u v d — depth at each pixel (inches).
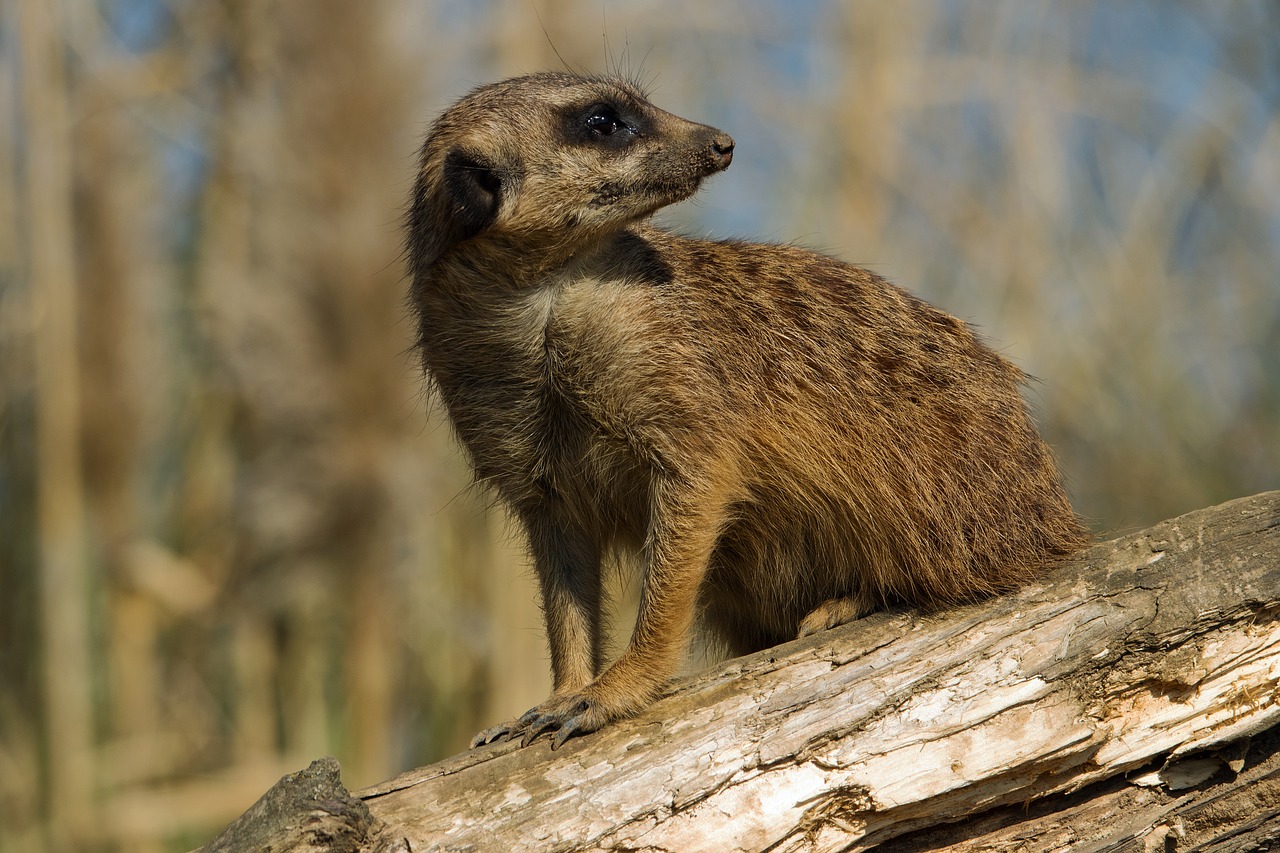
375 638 807.7
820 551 451.5
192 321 900.0
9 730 823.7
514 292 446.6
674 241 465.4
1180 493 882.1
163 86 840.9
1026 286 897.5
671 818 360.8
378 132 791.7
